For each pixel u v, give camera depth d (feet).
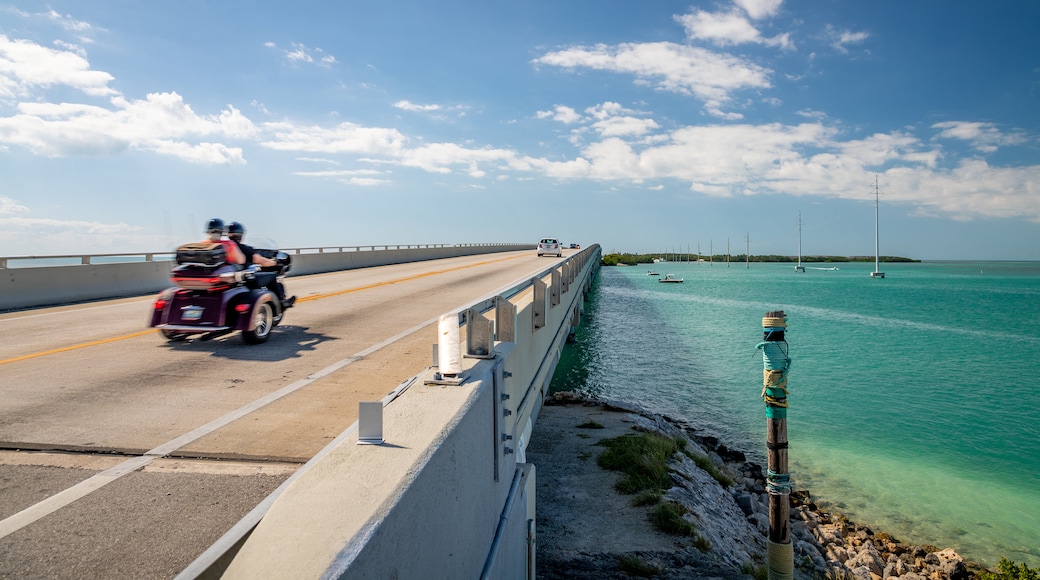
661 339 122.83
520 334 21.89
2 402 20.06
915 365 110.32
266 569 5.82
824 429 68.64
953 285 432.25
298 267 85.76
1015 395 86.63
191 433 17.16
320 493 7.42
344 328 36.96
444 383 12.33
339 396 21.47
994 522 45.24
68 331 35.12
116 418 18.44
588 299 194.70
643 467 41.55
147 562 10.29
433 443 9.12
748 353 106.42
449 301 51.67
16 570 9.93
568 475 41.96
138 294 59.72
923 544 41.96
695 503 38.58
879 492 50.49
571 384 80.38
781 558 25.59
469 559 11.14
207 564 7.13
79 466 14.62
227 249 30.68
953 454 60.29
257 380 23.80
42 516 11.92
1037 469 55.67
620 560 30.04
